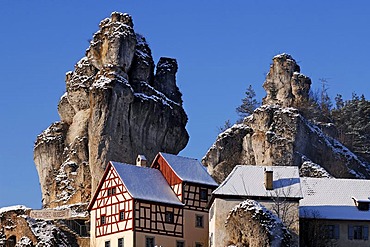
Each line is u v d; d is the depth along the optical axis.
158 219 101.12
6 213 112.94
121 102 132.50
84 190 132.25
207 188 106.25
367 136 156.12
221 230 92.56
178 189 104.62
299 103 149.62
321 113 157.12
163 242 100.88
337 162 137.88
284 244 90.00
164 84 146.00
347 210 97.81
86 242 107.94
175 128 139.50
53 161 140.00
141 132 134.62
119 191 101.88
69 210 114.81
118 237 100.50
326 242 95.25
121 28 138.62
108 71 136.00
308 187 101.88
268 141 135.50
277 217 92.00
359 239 96.31
